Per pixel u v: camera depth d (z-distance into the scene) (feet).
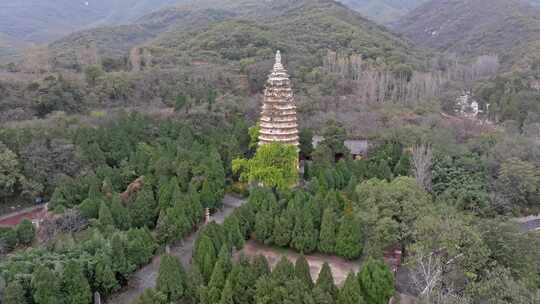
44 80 357.61
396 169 257.96
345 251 184.44
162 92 393.50
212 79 421.18
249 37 527.40
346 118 351.87
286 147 236.43
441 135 286.66
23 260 157.07
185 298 155.63
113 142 268.82
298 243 189.78
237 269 149.79
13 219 225.76
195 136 305.12
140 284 170.30
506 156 259.39
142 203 205.16
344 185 240.73
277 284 143.23
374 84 403.75
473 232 165.89
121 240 167.22
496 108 381.40
